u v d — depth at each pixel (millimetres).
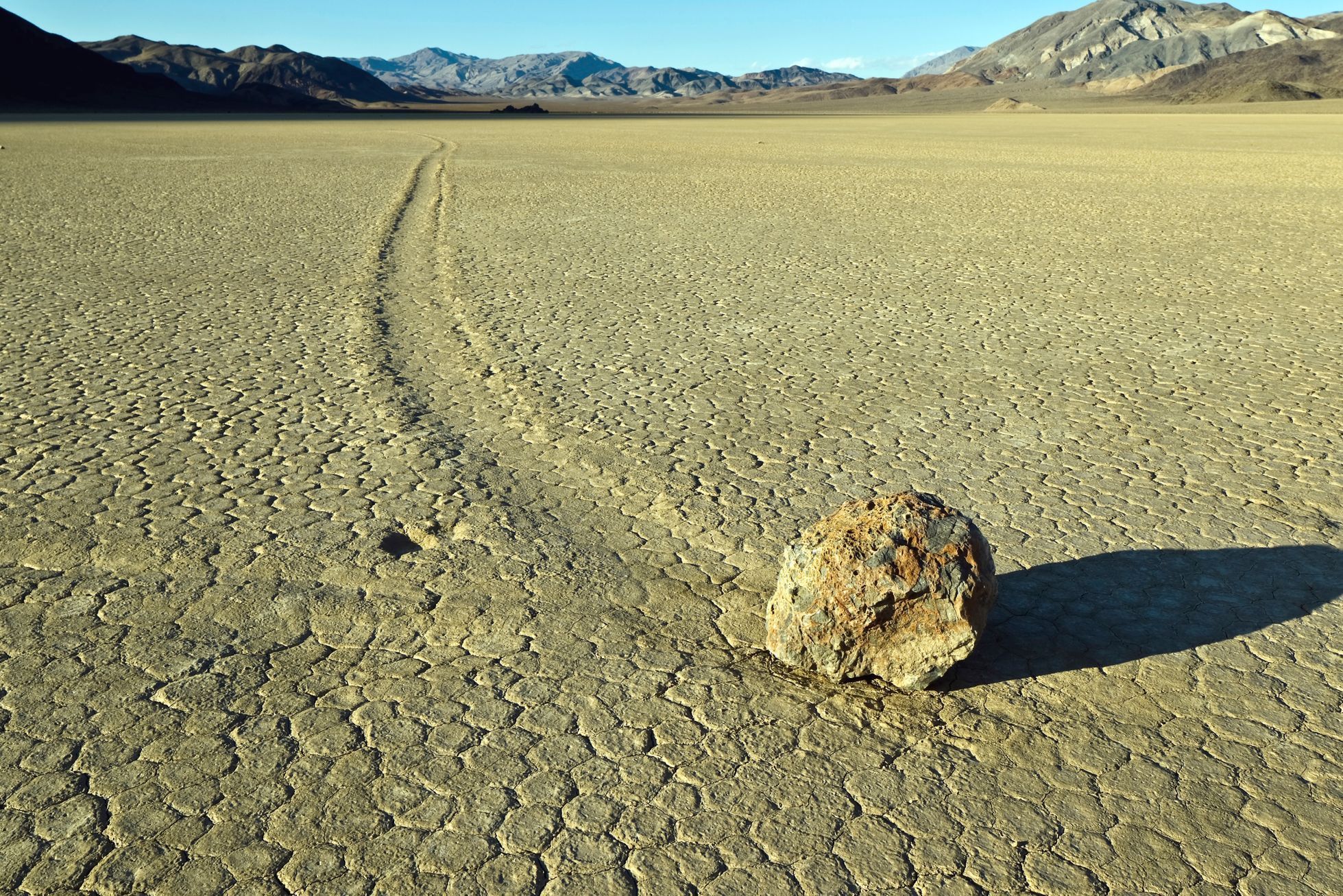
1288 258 14430
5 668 4230
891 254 15078
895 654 4059
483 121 86500
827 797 3520
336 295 11883
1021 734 3861
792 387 8328
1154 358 9188
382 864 3207
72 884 3125
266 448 6812
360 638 4480
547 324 10562
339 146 41281
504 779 3594
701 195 22969
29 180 24750
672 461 6637
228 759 3684
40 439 6914
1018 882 3158
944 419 7520
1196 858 3258
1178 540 5527
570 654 4379
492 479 6297
